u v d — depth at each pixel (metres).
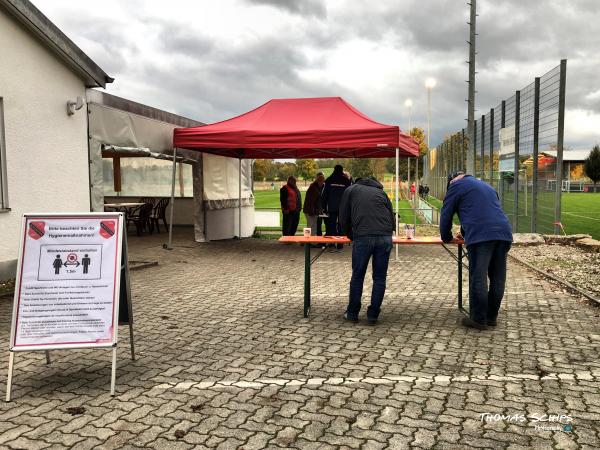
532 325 5.99
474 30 15.97
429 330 5.82
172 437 3.36
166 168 19.05
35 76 9.00
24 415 3.70
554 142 13.00
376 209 6.01
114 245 4.34
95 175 10.64
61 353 5.04
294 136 11.34
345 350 5.12
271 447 3.24
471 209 5.80
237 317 6.41
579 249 12.39
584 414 3.69
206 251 12.68
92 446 3.25
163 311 6.71
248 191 17.52
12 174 8.58
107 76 10.76
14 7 8.17
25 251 4.22
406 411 3.74
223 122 12.97
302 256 12.07
